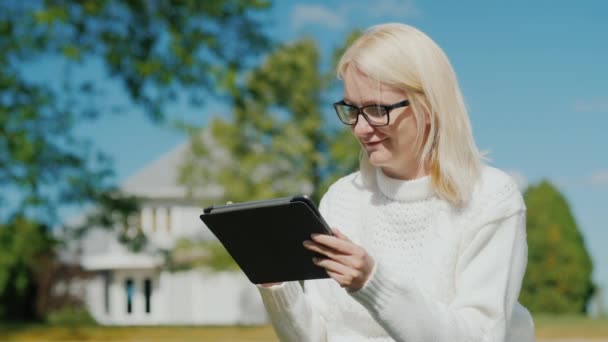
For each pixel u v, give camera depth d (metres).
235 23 15.77
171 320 29.50
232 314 29.17
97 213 17.33
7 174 14.97
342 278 2.07
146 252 19.30
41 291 22.78
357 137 2.39
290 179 21.44
